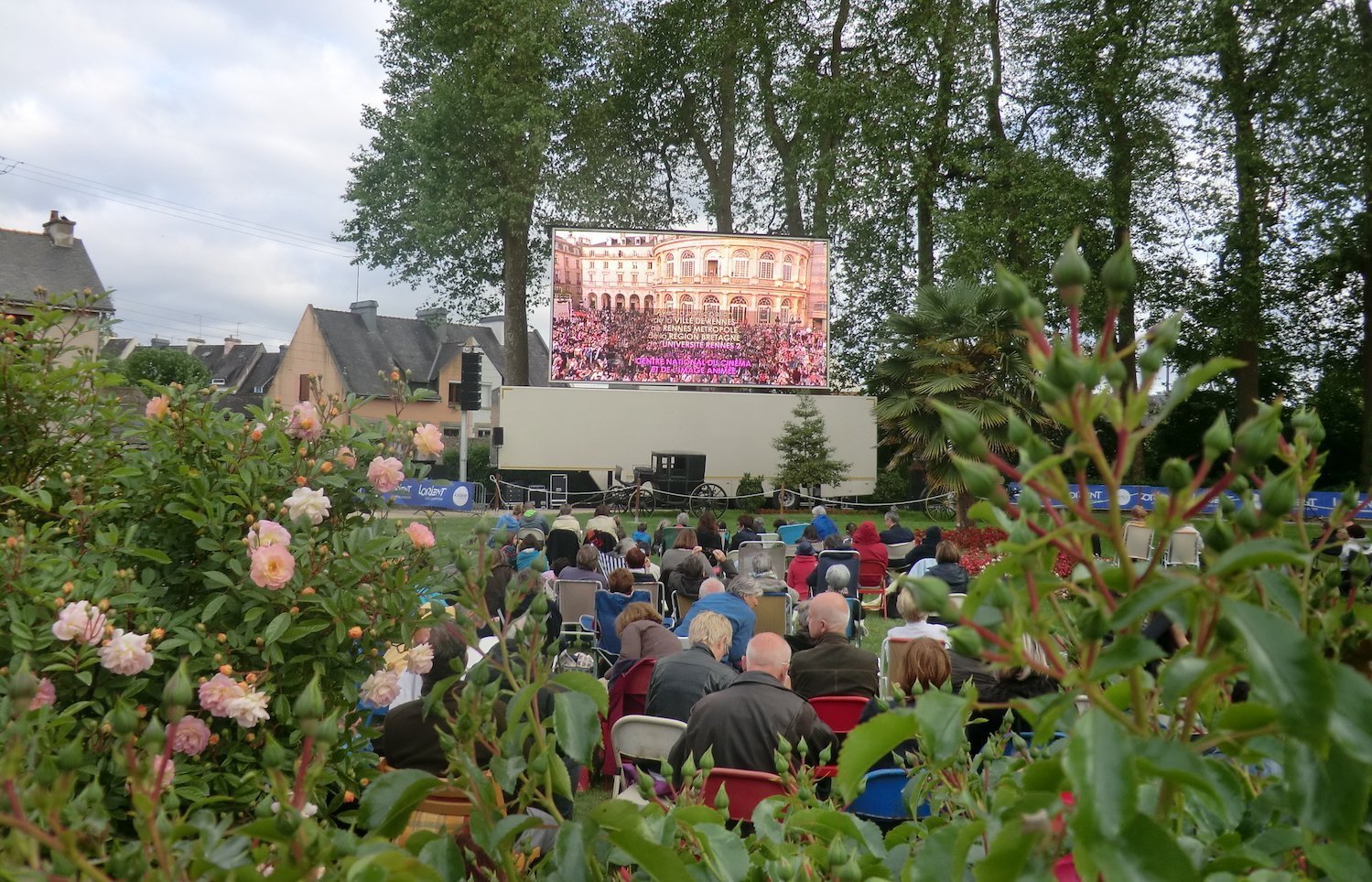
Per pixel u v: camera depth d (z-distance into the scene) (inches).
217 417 123.8
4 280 1347.2
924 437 739.4
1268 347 1135.6
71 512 118.2
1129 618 24.8
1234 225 1000.9
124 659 94.6
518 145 1200.8
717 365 1155.9
